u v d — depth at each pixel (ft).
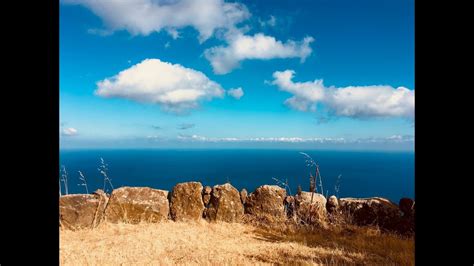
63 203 20.18
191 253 15.76
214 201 22.49
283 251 16.51
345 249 17.33
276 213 22.53
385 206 21.24
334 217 22.03
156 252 15.74
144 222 21.11
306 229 21.20
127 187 22.41
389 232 20.63
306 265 14.42
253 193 23.03
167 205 22.09
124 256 15.06
